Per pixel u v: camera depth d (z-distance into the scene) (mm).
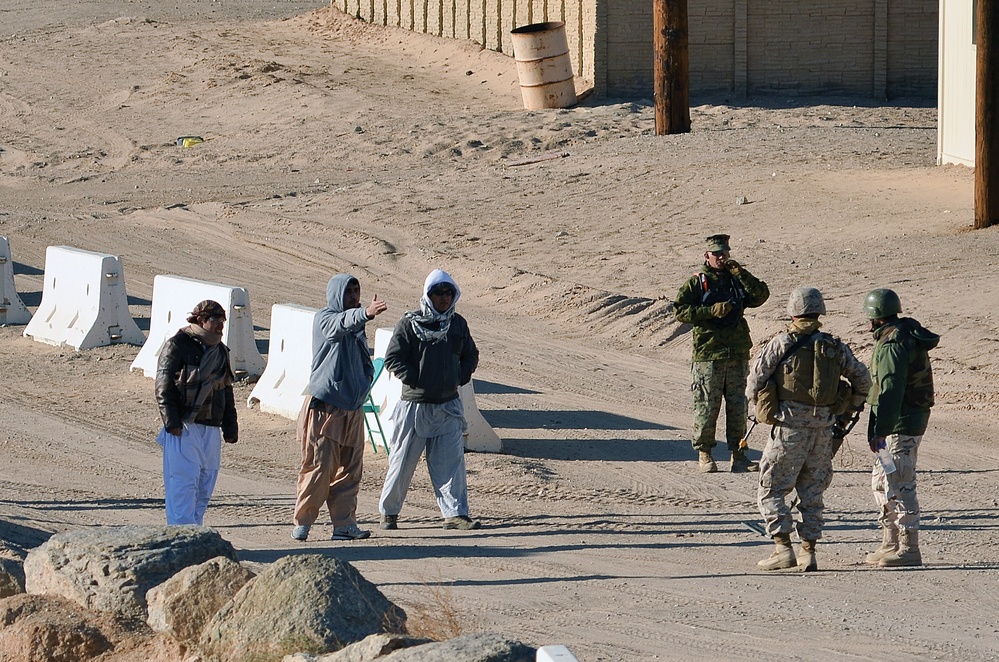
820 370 33531
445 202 103438
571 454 49188
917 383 34062
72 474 46625
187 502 36594
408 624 25875
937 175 97750
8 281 74000
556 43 142125
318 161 127250
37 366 63906
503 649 19844
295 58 174500
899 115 135750
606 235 89375
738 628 29250
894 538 35188
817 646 27906
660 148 115688
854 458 47719
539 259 84562
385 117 140125
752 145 114938
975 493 42781
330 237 94750
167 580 25797
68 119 151500
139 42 186375
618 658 26953
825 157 108375
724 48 148250
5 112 155875
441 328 39000
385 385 50781
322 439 37719
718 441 51281
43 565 27344
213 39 187125
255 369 60906
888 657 27141
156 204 111125
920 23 145750
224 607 23766
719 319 45656
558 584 33250
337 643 22469
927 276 71000
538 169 113188
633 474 46375
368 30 188625
